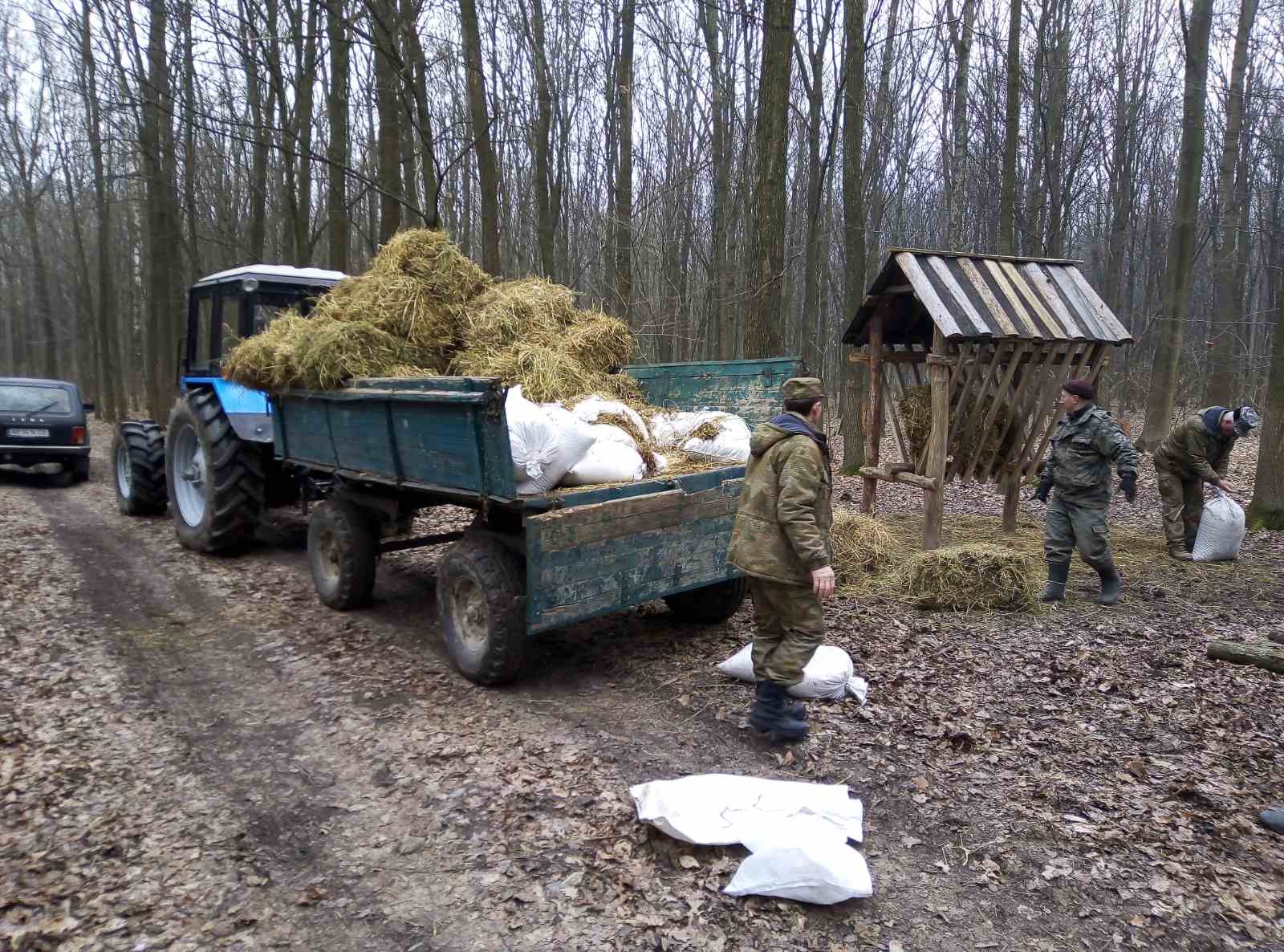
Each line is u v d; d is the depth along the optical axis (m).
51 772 3.46
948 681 4.34
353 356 5.12
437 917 2.58
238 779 3.46
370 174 17.97
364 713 4.07
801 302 21.92
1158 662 4.55
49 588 6.14
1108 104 19.03
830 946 2.44
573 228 19.14
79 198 26.06
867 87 17.27
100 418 23.02
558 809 3.14
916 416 7.41
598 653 4.88
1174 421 16.66
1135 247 22.59
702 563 4.66
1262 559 6.69
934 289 6.62
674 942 2.45
